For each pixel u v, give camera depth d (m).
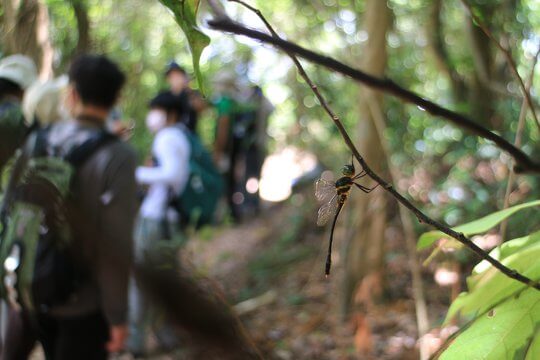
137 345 3.55
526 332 1.28
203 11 1.79
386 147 4.20
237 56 6.86
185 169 4.57
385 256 4.64
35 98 2.95
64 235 1.60
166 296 1.42
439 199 4.85
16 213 2.24
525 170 1.15
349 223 4.56
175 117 4.75
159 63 6.66
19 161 2.34
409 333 3.97
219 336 1.40
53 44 3.46
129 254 1.96
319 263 5.61
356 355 3.80
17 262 2.33
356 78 1.06
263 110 7.59
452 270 3.99
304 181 6.93
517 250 1.46
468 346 1.31
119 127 4.16
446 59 5.52
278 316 4.64
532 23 5.27
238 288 5.50
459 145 4.90
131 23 5.89
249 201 7.95
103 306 2.39
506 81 4.93
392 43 5.74
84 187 2.43
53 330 2.62
